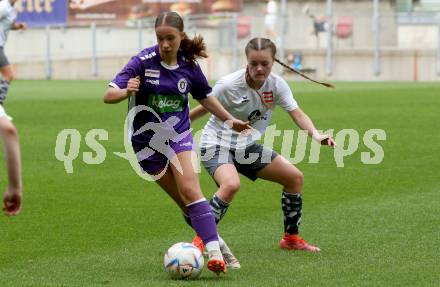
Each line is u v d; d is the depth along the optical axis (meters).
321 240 20.41
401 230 21.36
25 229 21.67
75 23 90.62
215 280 16.78
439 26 85.69
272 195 26.27
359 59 87.19
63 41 91.44
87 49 91.31
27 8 90.06
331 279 16.78
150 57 17.25
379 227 21.73
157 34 16.91
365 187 27.64
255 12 93.69
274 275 17.16
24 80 87.12
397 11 93.69
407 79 86.69
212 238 17.14
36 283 16.58
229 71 88.19
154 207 24.53
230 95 19.20
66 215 23.38
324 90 68.56
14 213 12.91
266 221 22.75
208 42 88.56
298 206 19.41
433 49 85.81
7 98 59.78
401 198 25.69
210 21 88.50
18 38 91.00
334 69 87.75
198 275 16.86
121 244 20.14
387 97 60.22
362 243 20.02
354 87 73.00
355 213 23.52
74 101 57.16
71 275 17.25
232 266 17.84
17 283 16.59
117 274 17.31
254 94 19.22
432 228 21.58
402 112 49.41
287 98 19.44
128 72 17.06
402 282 16.53
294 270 17.56
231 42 88.25
